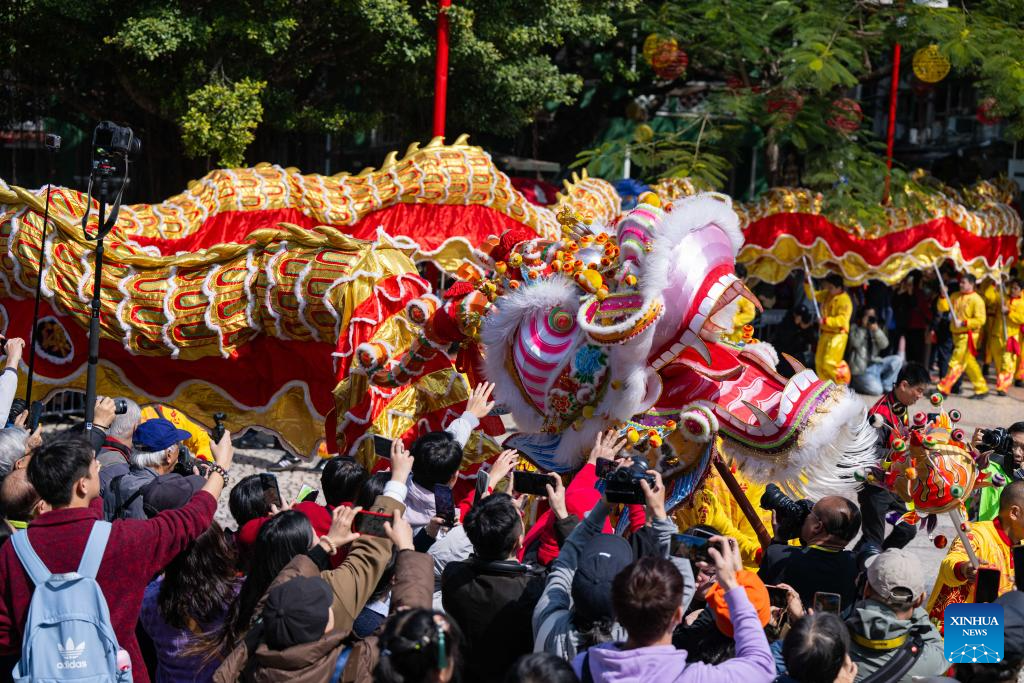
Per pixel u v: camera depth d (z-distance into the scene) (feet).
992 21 47.42
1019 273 59.36
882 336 51.16
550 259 21.06
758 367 20.54
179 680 12.79
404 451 13.89
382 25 42.88
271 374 25.88
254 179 30.76
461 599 12.86
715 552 11.50
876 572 12.49
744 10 49.14
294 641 10.81
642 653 10.56
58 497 12.42
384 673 10.09
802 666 10.68
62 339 26.53
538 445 20.89
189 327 24.93
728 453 19.80
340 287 23.73
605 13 49.90
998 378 52.65
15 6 41.32
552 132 67.10
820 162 47.73
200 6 42.24
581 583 11.81
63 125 59.26
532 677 9.93
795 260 48.39
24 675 11.88
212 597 12.85
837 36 46.44
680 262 18.19
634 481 12.96
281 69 47.21
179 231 29.22
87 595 12.03
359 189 31.27
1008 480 21.75
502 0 45.03
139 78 43.75
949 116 72.43
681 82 65.82
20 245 25.55
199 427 26.81
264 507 14.62
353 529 13.38
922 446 18.51
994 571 14.26
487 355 21.01
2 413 19.08
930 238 48.55
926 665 12.52
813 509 14.44
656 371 19.60
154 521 12.64
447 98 48.91
